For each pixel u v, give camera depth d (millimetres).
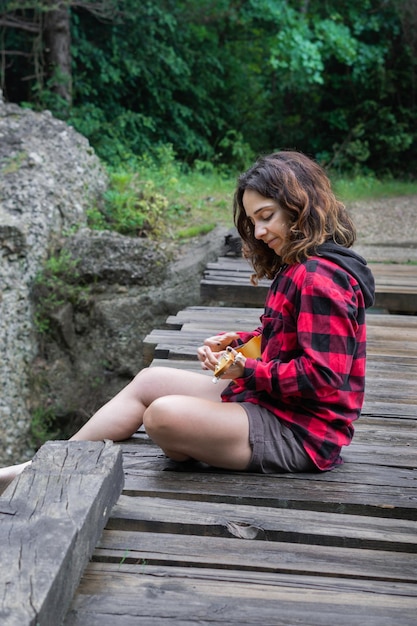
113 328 7781
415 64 15219
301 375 2352
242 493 2453
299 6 15203
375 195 12391
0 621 1506
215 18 14023
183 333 4762
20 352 7395
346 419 2557
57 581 1699
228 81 15227
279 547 2193
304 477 2588
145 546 2164
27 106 11844
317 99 16172
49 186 8172
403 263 7648
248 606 1881
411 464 2752
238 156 14234
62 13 11914
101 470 2242
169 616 1828
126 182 9508
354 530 2270
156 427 2525
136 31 13156
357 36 15555
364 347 2541
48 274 7707
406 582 2031
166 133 14062
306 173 2438
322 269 2379
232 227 8680
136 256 7875
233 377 2443
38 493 2078
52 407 7652
